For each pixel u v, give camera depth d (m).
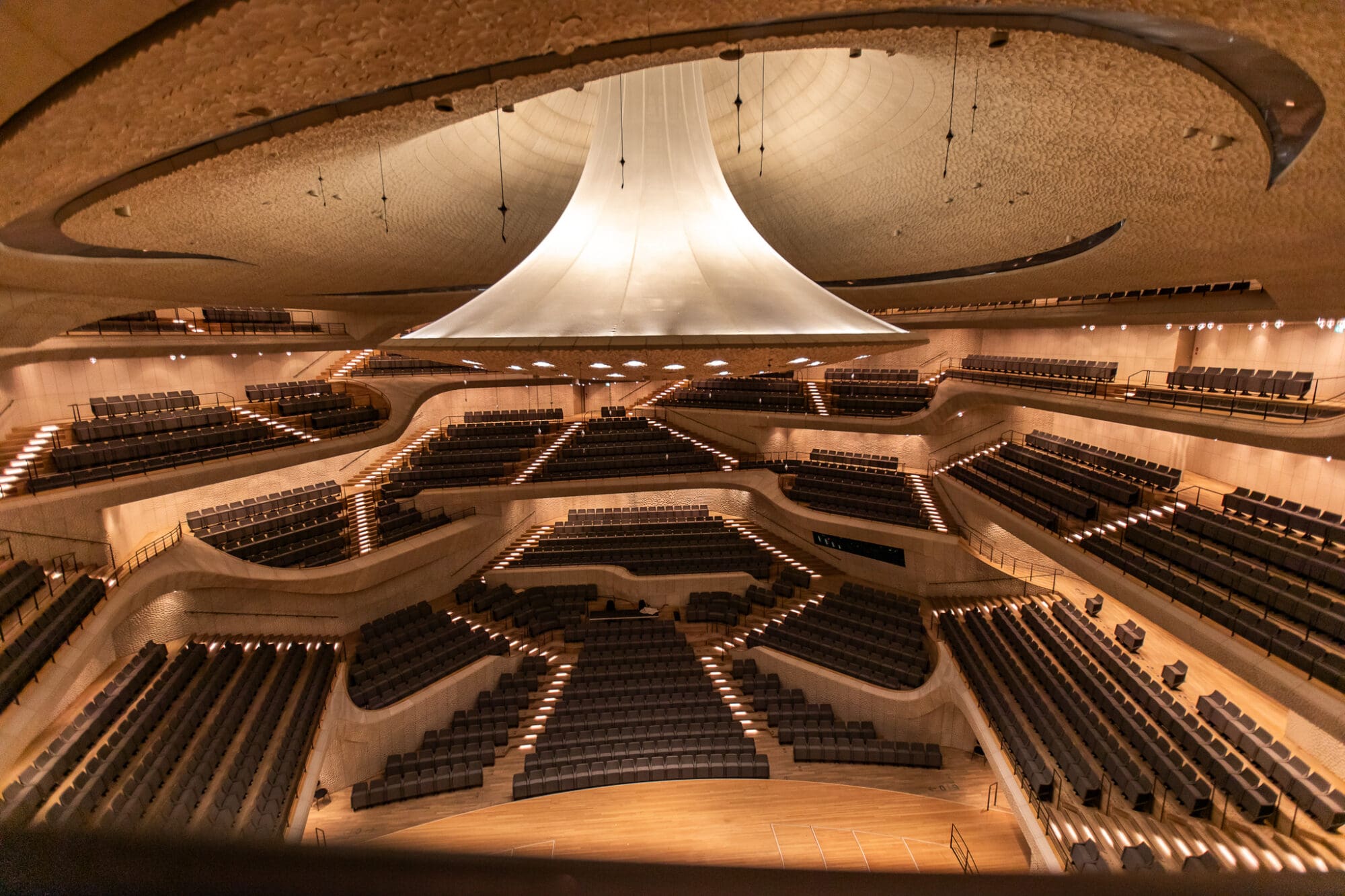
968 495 19.94
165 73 3.56
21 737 9.68
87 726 10.95
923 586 20.05
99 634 12.05
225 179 7.03
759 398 25.59
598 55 4.96
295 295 17.05
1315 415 12.21
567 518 24.64
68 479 14.10
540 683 17.12
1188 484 17.16
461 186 12.45
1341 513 14.07
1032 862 11.58
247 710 13.23
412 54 3.82
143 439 16.73
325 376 24.05
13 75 3.21
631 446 24.42
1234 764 10.43
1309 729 10.78
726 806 13.40
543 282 7.43
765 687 16.91
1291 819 9.36
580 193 8.34
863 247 14.70
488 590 20.78
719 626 19.42
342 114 5.54
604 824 12.89
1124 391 16.89
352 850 0.72
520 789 13.59
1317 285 11.27
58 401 16.34
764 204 14.35
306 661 15.79
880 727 16.20
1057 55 5.51
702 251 7.71
